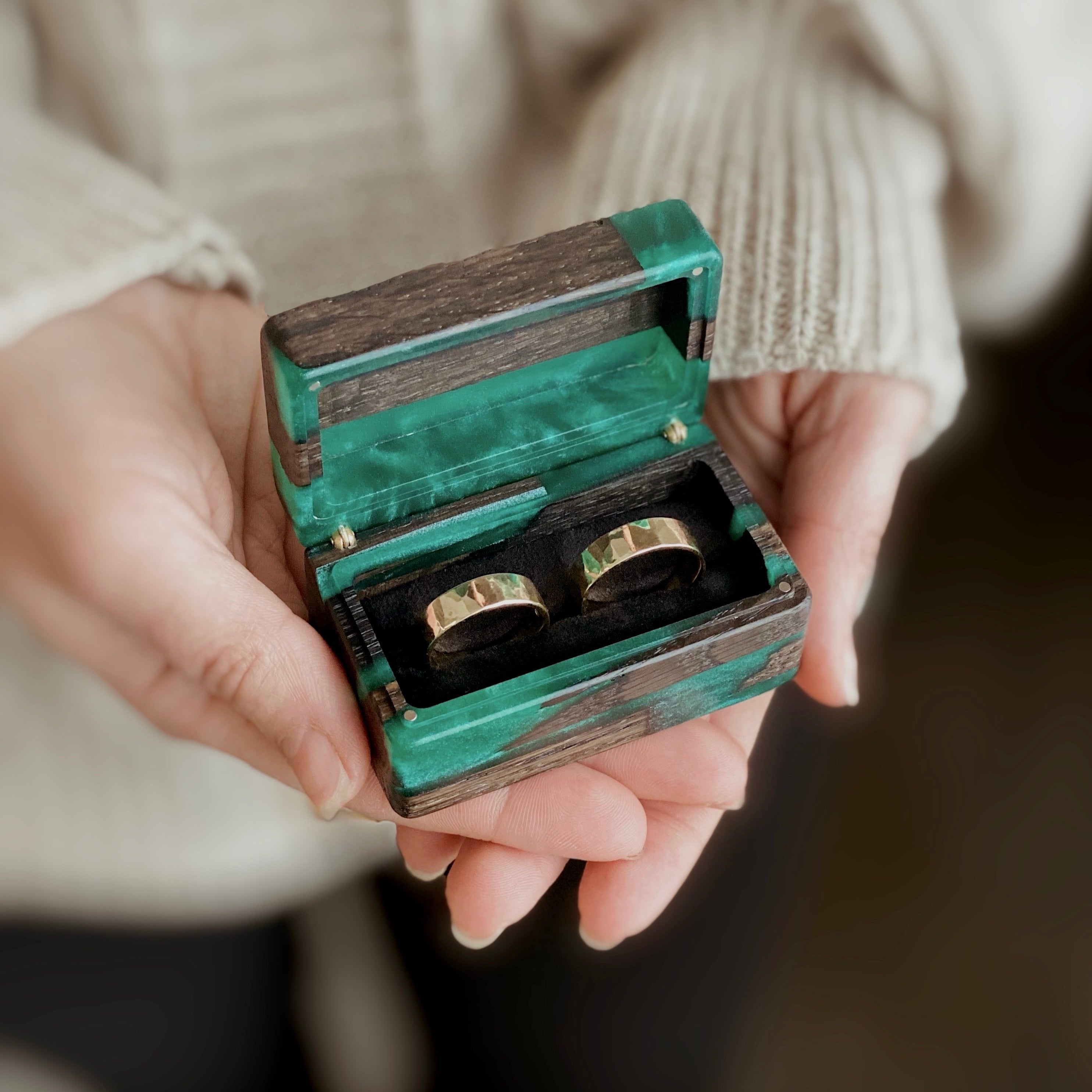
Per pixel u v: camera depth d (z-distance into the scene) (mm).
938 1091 493
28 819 430
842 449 367
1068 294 562
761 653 350
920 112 425
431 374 347
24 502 344
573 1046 420
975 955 507
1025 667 541
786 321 374
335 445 351
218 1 418
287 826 423
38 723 419
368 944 476
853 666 362
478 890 344
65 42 430
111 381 354
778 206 394
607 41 457
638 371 364
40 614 364
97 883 439
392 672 344
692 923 408
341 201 442
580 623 356
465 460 354
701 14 446
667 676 344
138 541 336
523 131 466
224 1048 450
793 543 365
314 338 325
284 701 334
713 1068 426
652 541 348
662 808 353
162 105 429
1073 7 413
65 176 379
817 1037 502
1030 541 561
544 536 366
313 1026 489
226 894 444
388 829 361
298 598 362
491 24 448
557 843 341
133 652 357
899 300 376
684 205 346
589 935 351
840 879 517
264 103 432
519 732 337
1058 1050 495
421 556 356
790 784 406
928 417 377
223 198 441
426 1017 435
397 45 427
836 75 431
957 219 450
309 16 422
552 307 334
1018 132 421
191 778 422
